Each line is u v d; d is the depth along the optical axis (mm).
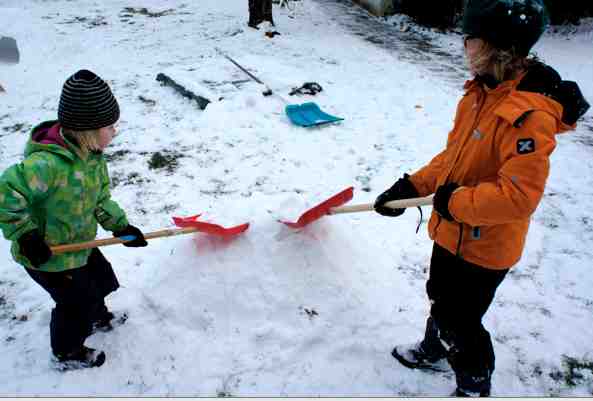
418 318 2633
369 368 2350
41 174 1817
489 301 1933
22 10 9383
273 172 4293
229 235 2578
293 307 2473
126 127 5125
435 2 10711
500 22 1521
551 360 2461
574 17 10844
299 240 2562
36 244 1867
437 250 1996
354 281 2627
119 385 2275
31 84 6309
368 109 5816
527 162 1508
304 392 2240
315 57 7895
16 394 2227
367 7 12086
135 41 8453
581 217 3748
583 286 2996
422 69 7578
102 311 2463
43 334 2559
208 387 2258
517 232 1781
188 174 4238
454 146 1871
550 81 1552
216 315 2504
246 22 9867
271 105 5652
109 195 2289
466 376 2010
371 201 3877
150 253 3154
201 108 5555
